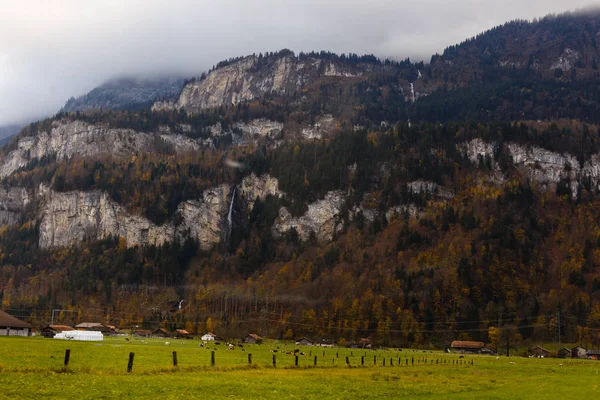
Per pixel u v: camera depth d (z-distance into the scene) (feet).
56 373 188.24
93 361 273.54
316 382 210.38
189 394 158.20
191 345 583.99
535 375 324.19
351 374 261.44
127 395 151.02
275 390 177.78
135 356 325.42
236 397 157.99
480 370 361.71
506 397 193.26
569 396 198.80
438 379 260.83
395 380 243.81
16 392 144.87
